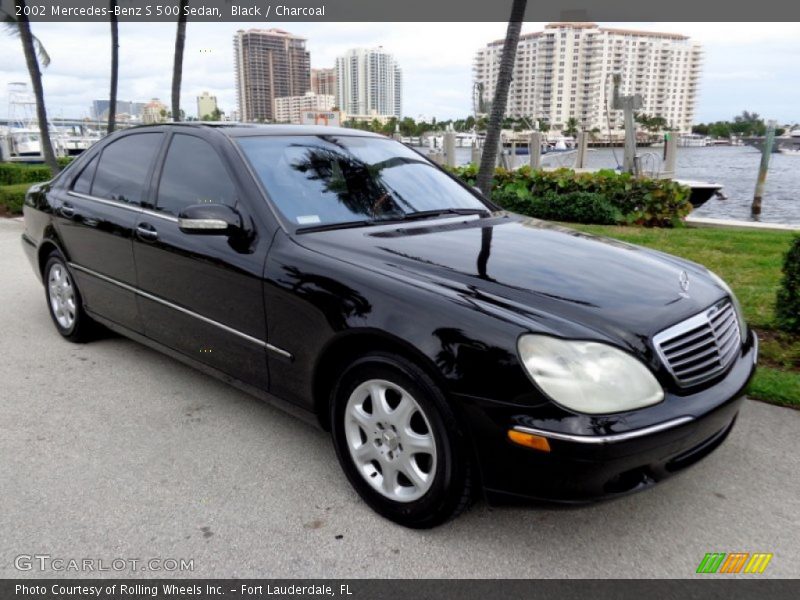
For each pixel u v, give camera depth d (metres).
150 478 3.10
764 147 15.30
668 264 3.26
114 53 15.82
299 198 3.38
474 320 2.44
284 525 2.75
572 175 11.52
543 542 2.65
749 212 16.77
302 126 4.07
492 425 2.35
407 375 2.55
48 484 3.04
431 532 2.71
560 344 2.33
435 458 2.53
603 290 2.70
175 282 3.65
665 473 2.48
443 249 3.05
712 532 2.72
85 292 4.57
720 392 2.59
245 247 3.22
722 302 2.99
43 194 4.95
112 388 4.14
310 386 2.98
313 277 2.90
